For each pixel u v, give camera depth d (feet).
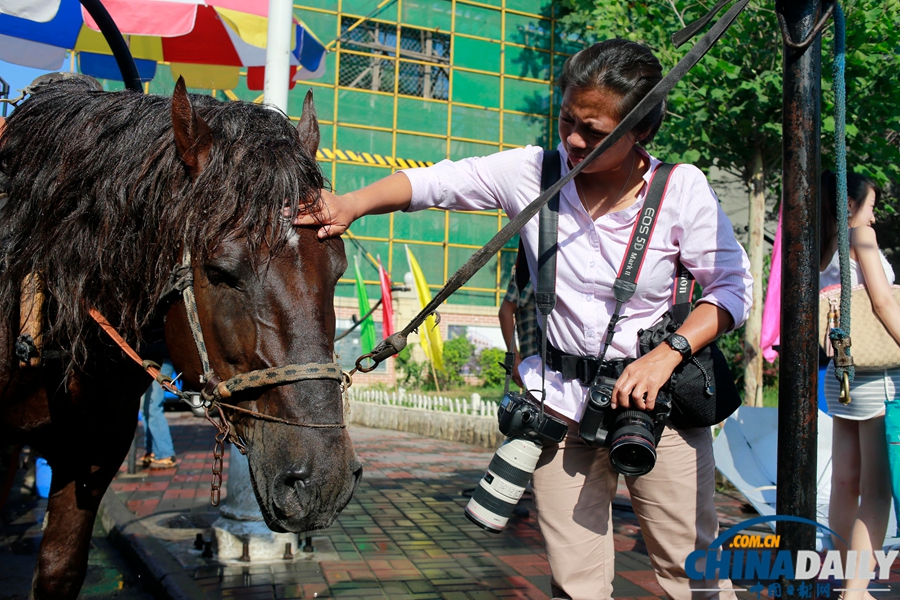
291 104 58.39
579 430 6.42
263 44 16.94
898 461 8.97
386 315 43.52
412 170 7.06
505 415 6.73
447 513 17.16
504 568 12.80
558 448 6.93
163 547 13.23
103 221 6.01
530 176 7.12
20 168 6.79
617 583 11.80
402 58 61.67
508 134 64.23
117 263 6.08
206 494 18.62
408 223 60.75
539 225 6.94
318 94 59.31
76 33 16.52
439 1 62.44
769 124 23.00
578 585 6.80
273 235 5.35
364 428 38.52
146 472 21.99
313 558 13.08
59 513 7.66
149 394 22.49
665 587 6.99
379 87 61.41
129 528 14.56
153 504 17.29
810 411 6.00
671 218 6.56
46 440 7.54
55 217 6.33
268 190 5.41
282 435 5.23
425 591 11.48
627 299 6.55
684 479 6.73
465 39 63.10
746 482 14.05
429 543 14.37
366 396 43.24
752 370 25.27
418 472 23.15
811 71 5.96
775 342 18.76
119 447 7.98
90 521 7.83
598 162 6.29
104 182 6.05
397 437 33.50
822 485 13.87
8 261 6.69
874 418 9.57
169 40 18.86
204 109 6.12
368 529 15.42
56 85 7.30
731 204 39.22
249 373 5.36
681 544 6.82
